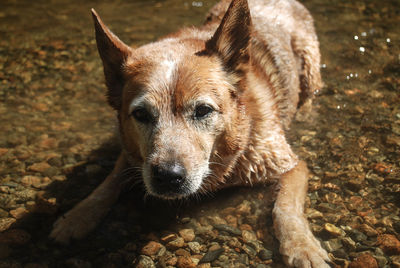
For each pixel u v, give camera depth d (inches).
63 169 33.8
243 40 29.3
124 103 29.4
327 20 51.4
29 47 48.6
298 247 26.9
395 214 28.7
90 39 50.3
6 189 32.0
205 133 28.0
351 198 30.1
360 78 40.9
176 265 27.0
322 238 27.8
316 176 32.0
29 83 42.6
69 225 29.1
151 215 30.4
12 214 30.3
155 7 58.4
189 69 28.0
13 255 27.8
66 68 44.7
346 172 32.0
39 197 31.5
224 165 30.3
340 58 43.8
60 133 36.9
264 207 30.4
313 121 36.9
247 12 28.8
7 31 52.6
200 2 59.2
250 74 31.8
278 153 31.5
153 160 26.8
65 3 61.3
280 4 40.7
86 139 36.4
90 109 39.4
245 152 30.7
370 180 31.1
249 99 30.8
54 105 39.9
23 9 59.5
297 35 39.6
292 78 37.0
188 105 27.5
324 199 30.2
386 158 32.6
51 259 27.6
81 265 27.2
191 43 30.6
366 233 27.8
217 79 28.6
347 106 37.9
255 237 28.4
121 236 28.9
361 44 45.6
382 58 43.2
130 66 29.5
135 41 48.3
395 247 26.8
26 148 35.5
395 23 49.5
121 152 34.1
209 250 27.7
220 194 31.7
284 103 34.9
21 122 38.0
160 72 28.1
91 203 30.4
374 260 26.3
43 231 29.3
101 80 42.9
